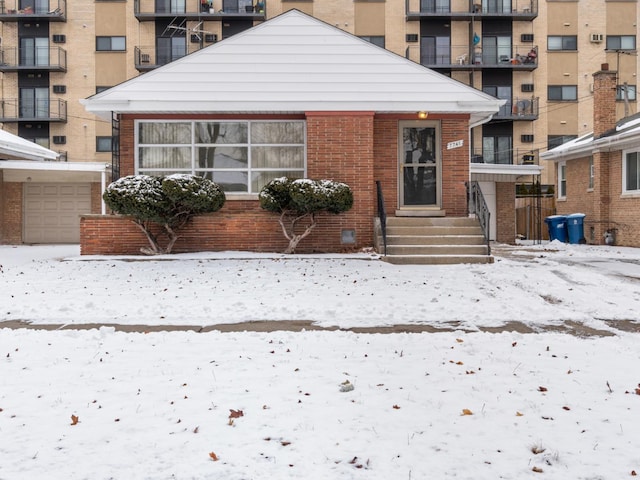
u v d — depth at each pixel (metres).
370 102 15.04
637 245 20.94
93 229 14.45
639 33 36.25
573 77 36.25
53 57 35.84
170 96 15.28
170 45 36.00
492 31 36.31
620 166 21.97
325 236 14.79
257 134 15.59
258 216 14.70
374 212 15.27
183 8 36.12
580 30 36.25
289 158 15.59
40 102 35.84
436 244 14.03
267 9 36.09
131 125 15.45
